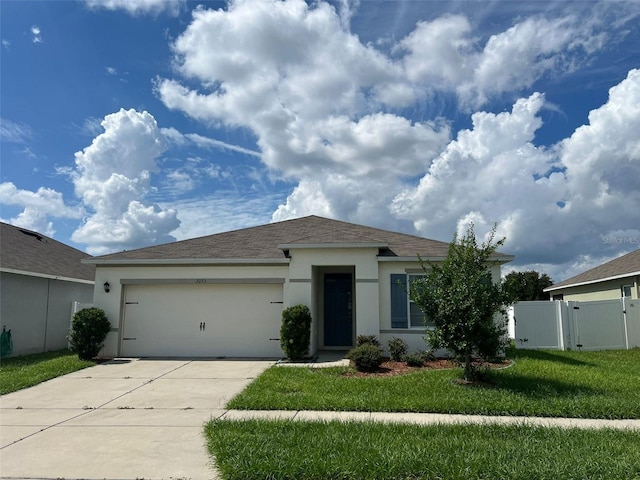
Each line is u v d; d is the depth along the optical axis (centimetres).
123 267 1548
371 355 1173
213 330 1515
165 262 1521
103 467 556
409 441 616
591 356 1475
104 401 915
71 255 2175
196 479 520
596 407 795
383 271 1473
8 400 933
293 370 1177
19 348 1630
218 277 1520
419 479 509
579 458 550
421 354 1312
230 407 836
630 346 1658
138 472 540
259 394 913
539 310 1681
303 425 693
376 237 1702
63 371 1227
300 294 1463
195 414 803
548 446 600
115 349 1501
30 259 1767
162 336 1522
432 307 1043
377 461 544
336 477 515
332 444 603
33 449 625
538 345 1666
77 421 769
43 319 1761
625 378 1055
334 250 1473
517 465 530
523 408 798
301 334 1372
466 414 789
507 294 1025
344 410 812
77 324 1423
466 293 1004
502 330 1052
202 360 1427
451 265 1059
